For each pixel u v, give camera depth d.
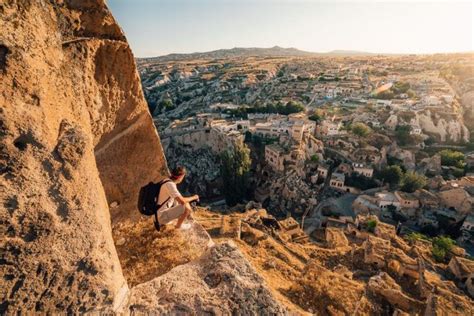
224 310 4.43
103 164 7.40
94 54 5.85
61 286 3.52
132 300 4.31
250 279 5.05
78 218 3.93
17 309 3.16
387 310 14.58
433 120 76.69
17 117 3.66
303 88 116.81
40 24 4.53
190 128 75.00
